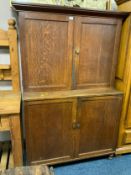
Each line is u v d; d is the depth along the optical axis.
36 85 1.59
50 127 1.59
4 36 1.60
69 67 1.62
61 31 1.51
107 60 1.73
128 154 2.00
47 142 1.63
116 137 1.87
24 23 1.40
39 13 1.41
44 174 1.05
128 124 1.89
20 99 1.54
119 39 1.70
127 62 1.69
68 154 1.74
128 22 1.62
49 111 1.54
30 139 1.57
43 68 1.56
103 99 1.68
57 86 1.65
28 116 1.50
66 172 1.70
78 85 1.70
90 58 1.66
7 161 1.63
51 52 1.54
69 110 1.60
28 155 1.61
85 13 1.50
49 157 1.68
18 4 1.31
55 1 1.65
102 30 1.62
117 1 1.74
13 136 1.45
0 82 1.78
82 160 1.88
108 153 1.90
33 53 1.50
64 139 1.67
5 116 1.37
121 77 1.79
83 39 1.59
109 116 1.76
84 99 1.60
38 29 1.45
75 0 1.69
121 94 1.72
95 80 1.75
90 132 1.75
